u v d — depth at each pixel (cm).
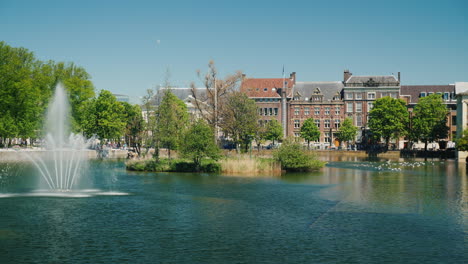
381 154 9788
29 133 7375
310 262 1808
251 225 2423
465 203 3127
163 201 3167
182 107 8994
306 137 11938
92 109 8819
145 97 6625
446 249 1984
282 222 2498
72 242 2075
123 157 8506
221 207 2952
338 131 12069
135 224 2436
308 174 5278
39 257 1855
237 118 6950
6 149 7681
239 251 1948
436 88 12594
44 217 2592
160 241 2100
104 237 2164
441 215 2697
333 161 8156
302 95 13075
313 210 2856
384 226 2402
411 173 5506
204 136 5262
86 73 8481
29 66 7338
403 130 10444
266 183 4259
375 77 12662
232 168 5156
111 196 3384
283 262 1806
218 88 7319
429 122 9838
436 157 9394
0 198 3253
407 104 12556
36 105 7219
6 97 6525
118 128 8781
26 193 3512
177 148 5516
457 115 8888
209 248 1991
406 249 1981
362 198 3359
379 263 1798
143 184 4122
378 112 10631
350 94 12681
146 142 6328
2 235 2188
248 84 13150
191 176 4856
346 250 1966
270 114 12938
